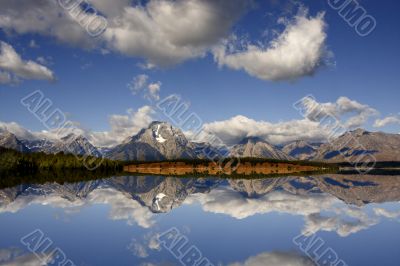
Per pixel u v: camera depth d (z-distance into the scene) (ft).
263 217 242.78
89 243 168.76
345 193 430.20
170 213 264.52
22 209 273.75
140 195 416.87
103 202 329.72
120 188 506.48
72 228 204.03
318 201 341.41
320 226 208.64
